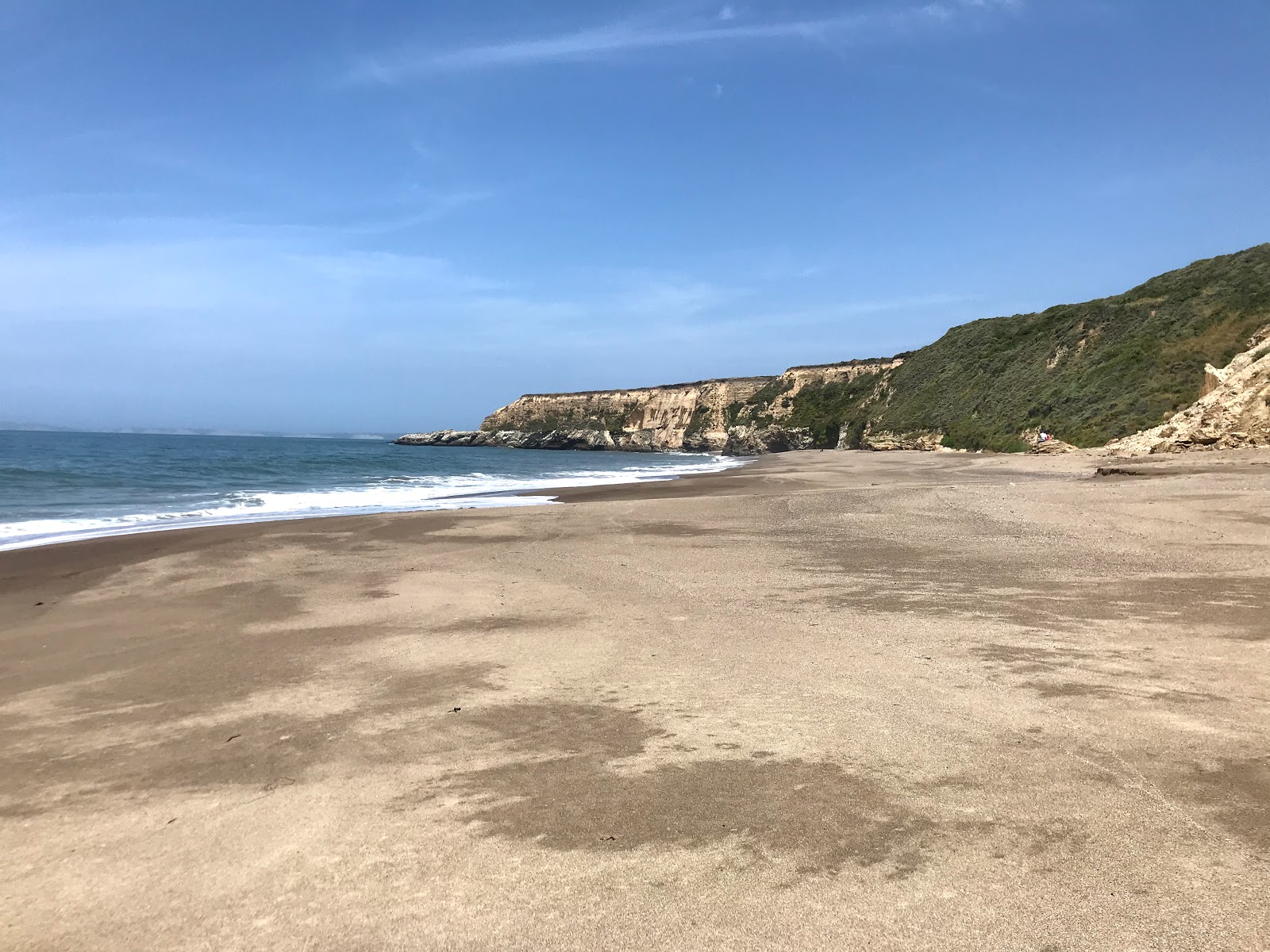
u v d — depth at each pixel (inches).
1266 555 377.7
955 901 111.9
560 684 231.9
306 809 154.3
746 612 320.5
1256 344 1332.4
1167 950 98.7
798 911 111.7
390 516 722.2
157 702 228.8
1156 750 162.1
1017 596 328.8
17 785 172.6
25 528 664.4
